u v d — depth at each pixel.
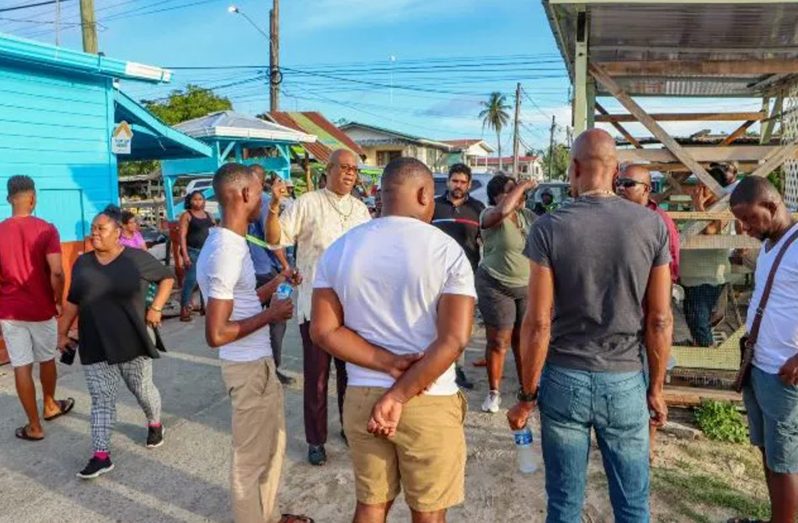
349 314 2.15
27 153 6.81
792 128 5.77
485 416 4.65
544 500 3.54
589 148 2.38
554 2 4.14
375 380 2.14
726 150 4.68
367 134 37.88
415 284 2.09
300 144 14.16
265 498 3.12
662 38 5.03
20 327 4.34
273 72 19.97
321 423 3.94
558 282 2.35
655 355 2.40
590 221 2.29
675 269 4.11
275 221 3.95
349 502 3.55
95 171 7.56
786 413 2.79
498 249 4.49
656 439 4.23
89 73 7.26
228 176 2.85
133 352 3.90
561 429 2.43
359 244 2.15
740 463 3.92
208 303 2.74
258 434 2.98
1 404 5.09
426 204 2.25
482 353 6.21
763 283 2.90
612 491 2.44
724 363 4.65
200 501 3.58
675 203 7.45
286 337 7.05
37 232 4.39
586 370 2.34
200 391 5.34
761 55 5.53
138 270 3.91
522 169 66.44
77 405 5.05
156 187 24.27
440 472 2.16
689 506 3.42
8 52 6.15
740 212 2.93
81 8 11.64
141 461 4.06
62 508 3.52
